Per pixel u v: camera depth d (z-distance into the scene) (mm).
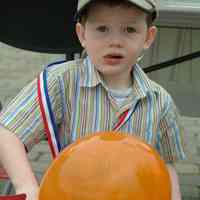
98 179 1029
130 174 1038
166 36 2568
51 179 1063
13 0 2781
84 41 1708
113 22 1600
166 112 1859
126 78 1798
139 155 1076
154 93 1827
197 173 3854
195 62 2830
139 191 1029
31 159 3959
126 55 1632
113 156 1060
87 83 1767
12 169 1542
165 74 2881
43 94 1719
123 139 1115
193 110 2969
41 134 1752
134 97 1785
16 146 1629
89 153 1066
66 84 1775
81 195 1021
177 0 2141
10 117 1713
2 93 5398
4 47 7324
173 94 2924
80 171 1041
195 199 3414
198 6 2062
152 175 1058
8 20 2863
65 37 2893
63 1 2766
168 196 1084
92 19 1627
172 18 2082
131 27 1618
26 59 6820
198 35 2549
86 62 1803
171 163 1947
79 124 1781
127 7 1584
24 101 1737
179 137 1921
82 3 1623
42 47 2959
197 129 4703
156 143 1898
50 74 1776
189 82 2881
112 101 1770
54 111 1753
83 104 1773
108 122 1771
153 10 1693
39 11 2811
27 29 2883
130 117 1780
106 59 1633
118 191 1019
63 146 1812
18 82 5859
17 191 1474
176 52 2643
